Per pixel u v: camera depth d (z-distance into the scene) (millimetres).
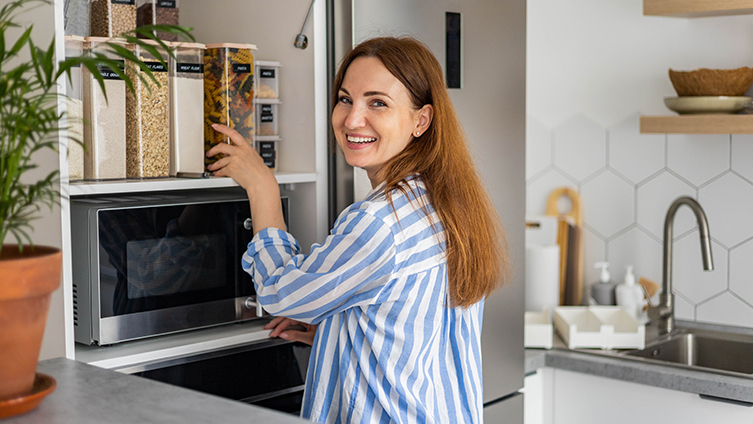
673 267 2330
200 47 1438
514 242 1856
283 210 1529
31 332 793
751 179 2170
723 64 2207
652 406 1965
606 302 2369
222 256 1478
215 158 1478
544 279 2387
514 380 1881
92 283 1300
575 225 2496
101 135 1303
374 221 1117
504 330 1840
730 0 1980
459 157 1253
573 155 2520
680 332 2244
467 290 1195
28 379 801
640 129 2174
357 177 1552
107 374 949
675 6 2076
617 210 2438
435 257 1165
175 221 1398
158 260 1377
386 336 1159
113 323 1318
